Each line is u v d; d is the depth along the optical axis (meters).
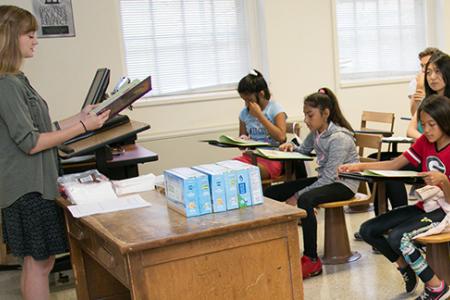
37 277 2.44
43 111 2.47
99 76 3.44
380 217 2.95
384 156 4.48
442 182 2.62
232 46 5.48
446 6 6.15
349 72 5.99
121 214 2.08
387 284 3.21
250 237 1.87
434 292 2.70
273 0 5.39
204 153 5.29
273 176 4.11
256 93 4.19
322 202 3.39
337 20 5.86
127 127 3.18
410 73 6.24
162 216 1.99
